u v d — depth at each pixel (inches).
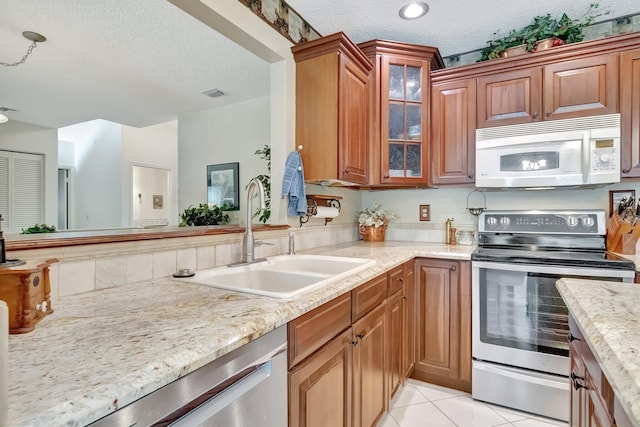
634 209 82.6
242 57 104.2
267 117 141.5
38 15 81.5
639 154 74.0
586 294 37.8
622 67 75.2
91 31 88.8
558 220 86.5
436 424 69.5
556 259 70.7
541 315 72.3
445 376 83.6
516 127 83.2
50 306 33.2
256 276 61.4
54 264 39.3
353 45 77.2
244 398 30.5
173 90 132.9
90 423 18.5
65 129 234.4
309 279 54.6
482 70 88.0
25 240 38.1
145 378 21.6
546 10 81.2
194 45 96.4
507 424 69.4
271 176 80.1
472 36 93.3
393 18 84.4
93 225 236.7
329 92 75.3
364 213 111.4
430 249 88.6
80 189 245.9
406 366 81.4
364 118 86.1
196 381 25.9
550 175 79.5
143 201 238.4
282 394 35.9
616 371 21.2
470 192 103.5
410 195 111.7
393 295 71.5
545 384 71.1
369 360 58.6
